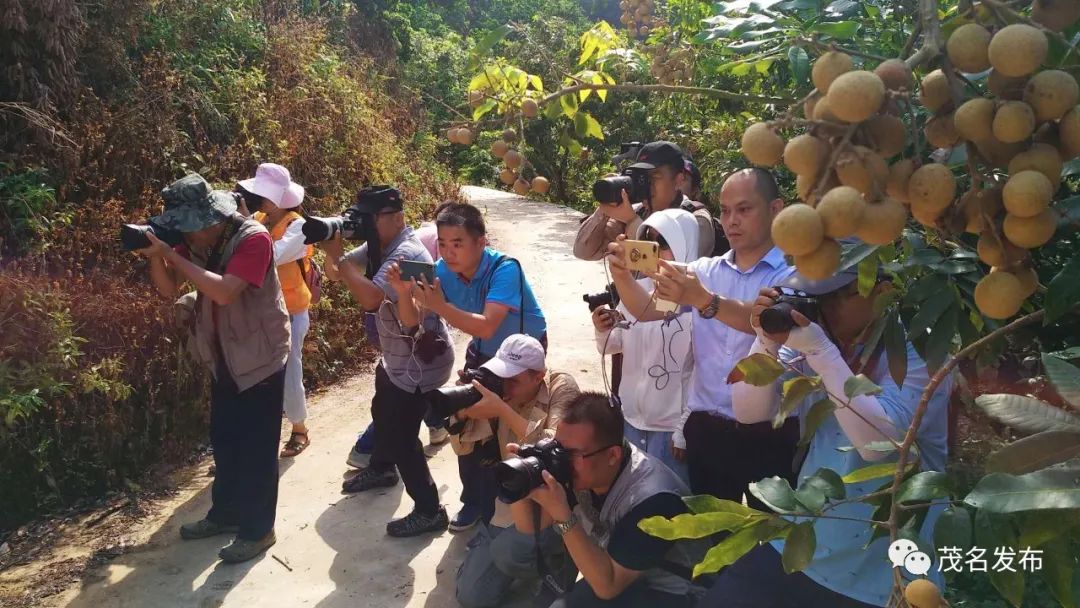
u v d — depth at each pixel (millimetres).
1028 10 1418
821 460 2484
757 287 2941
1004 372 3229
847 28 2092
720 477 3084
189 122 7508
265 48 9344
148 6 7582
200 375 5582
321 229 3986
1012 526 1409
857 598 2330
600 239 4293
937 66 1292
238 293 3795
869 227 1137
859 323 2363
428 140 14188
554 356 6941
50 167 6047
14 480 4684
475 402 3426
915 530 1645
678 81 3438
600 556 2779
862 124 1206
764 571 2490
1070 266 1396
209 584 3980
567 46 11711
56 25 6035
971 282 1839
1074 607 1311
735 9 2312
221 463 4227
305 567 4086
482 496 3721
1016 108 1139
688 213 3461
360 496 4781
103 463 4957
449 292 4086
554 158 17109
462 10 35375
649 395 3469
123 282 5570
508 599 3738
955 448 3828
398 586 3914
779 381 2684
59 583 4027
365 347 7250
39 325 4867
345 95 9867
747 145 1296
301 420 5348
